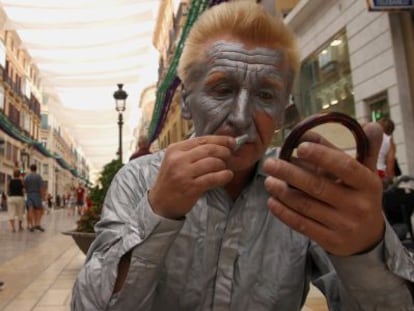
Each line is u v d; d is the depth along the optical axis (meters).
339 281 0.92
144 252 0.81
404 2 7.07
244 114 0.90
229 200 1.02
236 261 0.99
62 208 45.09
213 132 0.94
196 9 9.66
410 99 7.23
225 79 0.93
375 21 7.84
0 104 33.84
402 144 7.16
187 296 0.98
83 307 0.84
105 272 0.84
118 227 0.93
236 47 0.94
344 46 9.03
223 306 0.97
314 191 0.65
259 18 0.97
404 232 3.70
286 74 0.99
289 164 0.66
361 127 0.71
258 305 0.97
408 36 7.30
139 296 0.82
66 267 5.26
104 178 5.63
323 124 0.73
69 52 22.08
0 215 24.03
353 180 0.64
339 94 9.26
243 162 0.93
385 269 0.75
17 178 11.37
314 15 10.12
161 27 28.83
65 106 36.00
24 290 3.99
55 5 16.39
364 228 0.67
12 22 17.95
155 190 0.79
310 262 1.09
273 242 1.01
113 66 24.33
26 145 42.78
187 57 1.01
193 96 0.98
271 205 0.69
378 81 7.81
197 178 0.75
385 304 0.79
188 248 0.98
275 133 0.98
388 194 3.82
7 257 6.16
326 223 0.67
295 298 1.00
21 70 41.56
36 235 9.97
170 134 26.42
